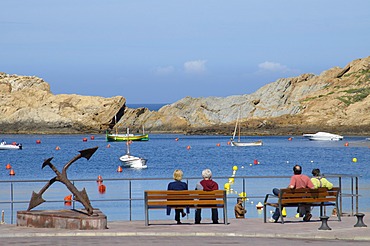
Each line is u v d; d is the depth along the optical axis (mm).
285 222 22078
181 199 21125
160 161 112812
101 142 193500
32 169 93875
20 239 18156
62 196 46500
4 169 93875
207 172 21875
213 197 21297
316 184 22891
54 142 193000
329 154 129000
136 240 17938
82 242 17453
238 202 25547
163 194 21078
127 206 40375
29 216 20656
